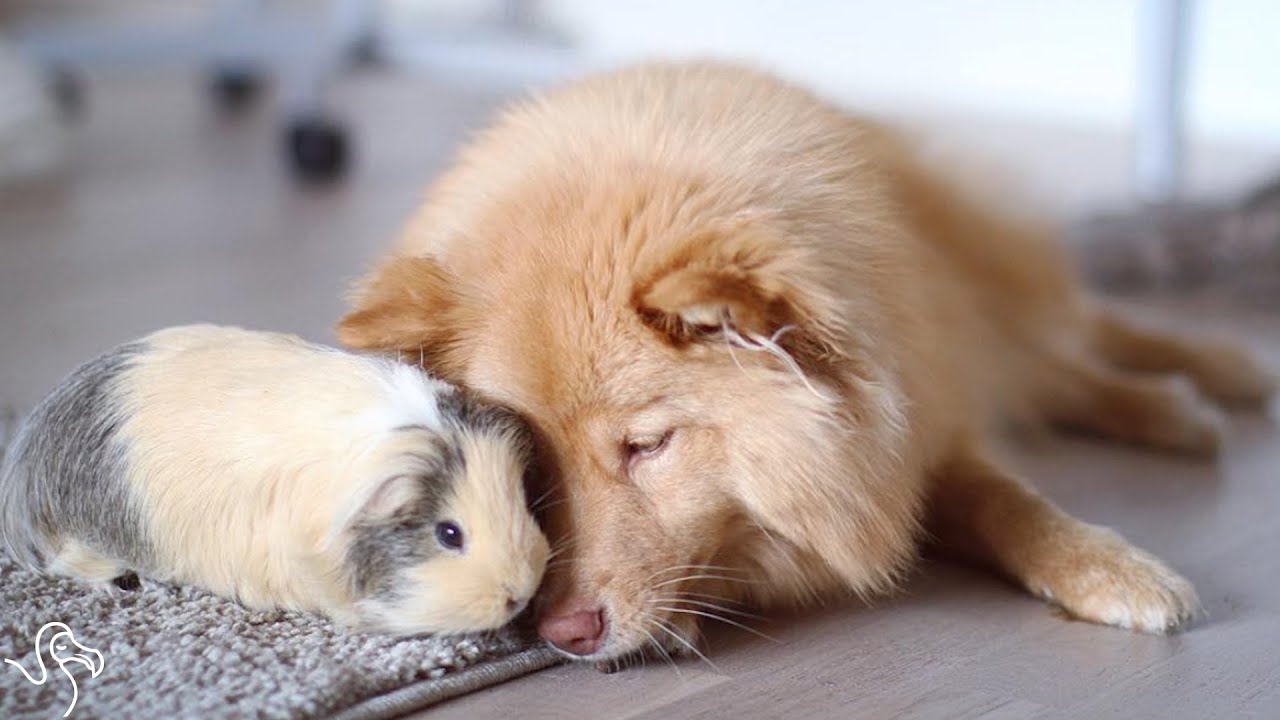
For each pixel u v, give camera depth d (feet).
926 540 4.25
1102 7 9.78
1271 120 9.18
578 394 3.80
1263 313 6.11
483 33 10.30
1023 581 4.09
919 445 4.09
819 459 3.85
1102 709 3.67
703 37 11.47
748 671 3.80
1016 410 4.99
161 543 3.83
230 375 3.84
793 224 3.90
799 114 4.22
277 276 6.15
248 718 3.51
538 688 3.73
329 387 3.78
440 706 3.66
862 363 3.90
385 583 3.72
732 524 3.92
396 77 12.92
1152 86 6.94
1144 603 3.93
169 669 3.63
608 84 4.31
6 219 7.27
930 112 7.10
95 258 6.46
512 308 3.85
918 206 4.82
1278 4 8.98
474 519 3.67
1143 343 5.35
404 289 3.91
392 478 3.68
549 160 4.08
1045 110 10.15
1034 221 5.18
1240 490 4.59
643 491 3.84
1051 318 5.18
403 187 8.20
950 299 4.62
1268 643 3.88
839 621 3.99
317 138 8.35
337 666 3.65
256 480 3.76
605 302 3.80
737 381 3.82
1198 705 3.68
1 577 3.90
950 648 3.87
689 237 3.78
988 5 10.21
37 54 8.43
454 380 3.89
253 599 3.82
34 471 3.90
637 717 3.64
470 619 3.69
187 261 6.42
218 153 9.21
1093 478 4.68
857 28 10.79
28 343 5.28
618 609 3.77
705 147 4.04
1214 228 6.57
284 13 9.93
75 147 9.27
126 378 3.88
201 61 8.53
